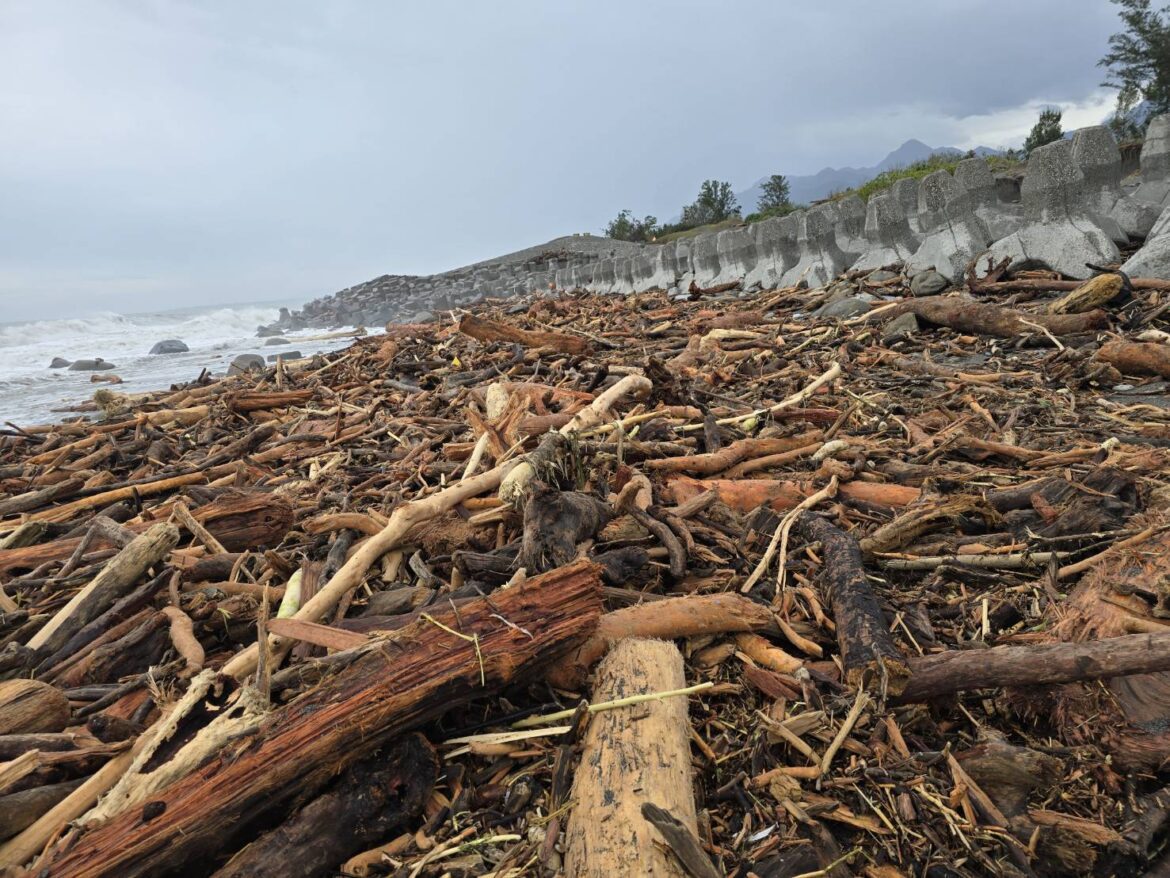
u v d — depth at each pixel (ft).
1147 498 10.70
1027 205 33.17
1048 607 9.20
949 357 25.57
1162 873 5.88
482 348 36.81
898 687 7.61
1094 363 20.10
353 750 6.51
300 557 12.67
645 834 5.71
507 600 7.68
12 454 28.17
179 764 6.26
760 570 10.44
